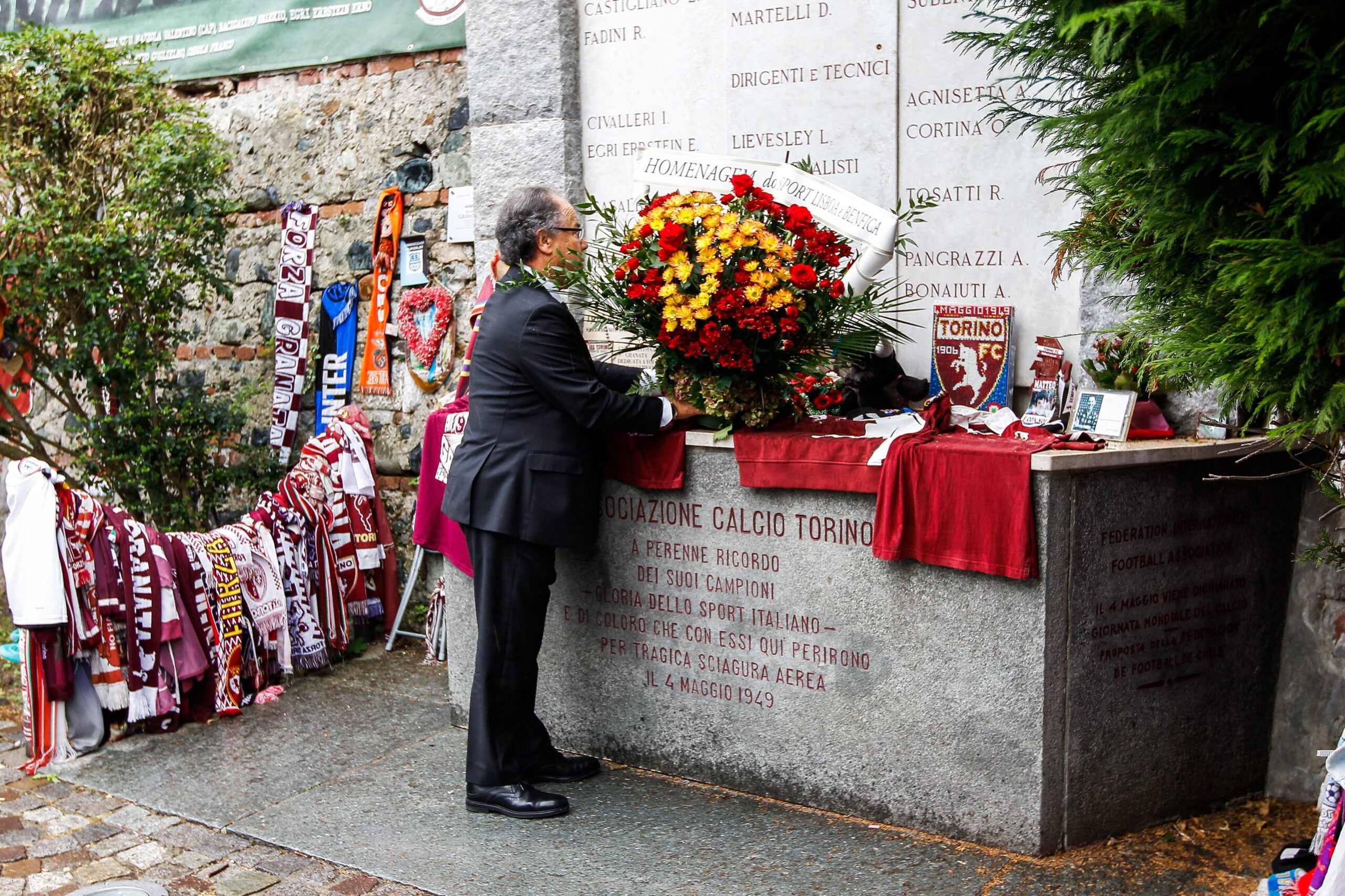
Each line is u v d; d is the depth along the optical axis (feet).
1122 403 10.67
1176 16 6.88
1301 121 7.23
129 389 17.70
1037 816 10.07
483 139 15.90
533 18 15.21
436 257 17.93
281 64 19.07
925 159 13.09
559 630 13.00
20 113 17.21
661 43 14.66
